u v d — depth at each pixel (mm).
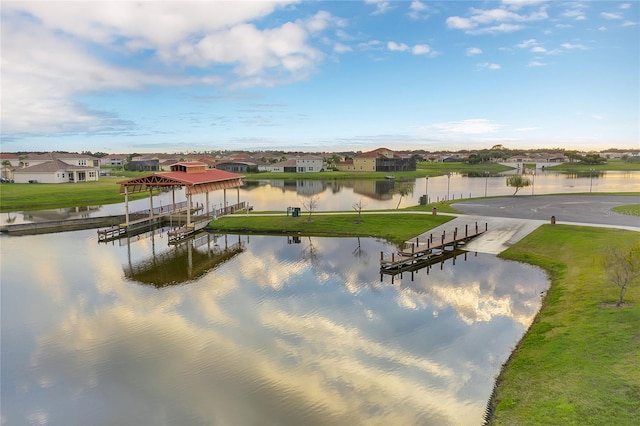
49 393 14695
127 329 19609
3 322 20625
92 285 26406
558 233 34188
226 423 12812
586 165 189750
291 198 76062
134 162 163125
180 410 13531
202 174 50875
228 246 37312
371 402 13609
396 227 40719
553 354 14922
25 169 96938
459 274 26938
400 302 22297
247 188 101250
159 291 24984
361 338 18141
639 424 10312
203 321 20328
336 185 108875
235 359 16578
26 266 31406
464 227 38906
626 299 18469
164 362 16500
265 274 28125
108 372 15891
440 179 126938
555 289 22719
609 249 24078
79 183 95188
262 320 20297
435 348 17062
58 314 21594
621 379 12258
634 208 47562
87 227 49438
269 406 13555
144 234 45500
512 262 29344
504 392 13484
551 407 11773
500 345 17094
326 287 25094
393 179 124062
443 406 13227
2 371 16109
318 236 40219
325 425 12523
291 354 16875
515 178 75375
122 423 13086
